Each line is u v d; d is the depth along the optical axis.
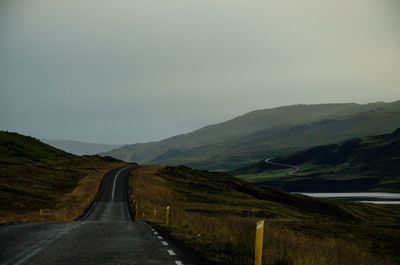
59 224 22.16
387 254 35.22
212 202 90.12
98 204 64.69
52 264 9.19
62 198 68.00
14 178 80.38
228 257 10.82
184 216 34.12
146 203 65.75
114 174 109.62
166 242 13.82
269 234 16.27
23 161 111.31
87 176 100.62
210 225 21.08
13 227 19.11
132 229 19.11
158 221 28.80
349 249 18.86
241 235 15.48
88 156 165.38
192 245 13.17
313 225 52.91
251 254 11.34
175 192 95.94
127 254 10.89
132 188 87.25
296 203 126.62
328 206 126.88
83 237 14.88
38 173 92.12
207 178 132.75
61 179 89.75
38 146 166.38
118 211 54.53
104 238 14.70
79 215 46.69
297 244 14.42
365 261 16.12
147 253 11.15
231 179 142.75
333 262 11.52
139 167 139.12
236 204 91.38
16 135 175.12
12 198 59.31
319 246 16.05
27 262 9.38
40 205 59.09
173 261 9.95
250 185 138.75
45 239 13.99
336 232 48.09
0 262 9.34
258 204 94.12
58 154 155.25
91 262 9.55
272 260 9.92
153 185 99.44
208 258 10.55
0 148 138.12
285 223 53.59
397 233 49.75
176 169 141.62
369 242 42.00
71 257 10.20
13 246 12.10
